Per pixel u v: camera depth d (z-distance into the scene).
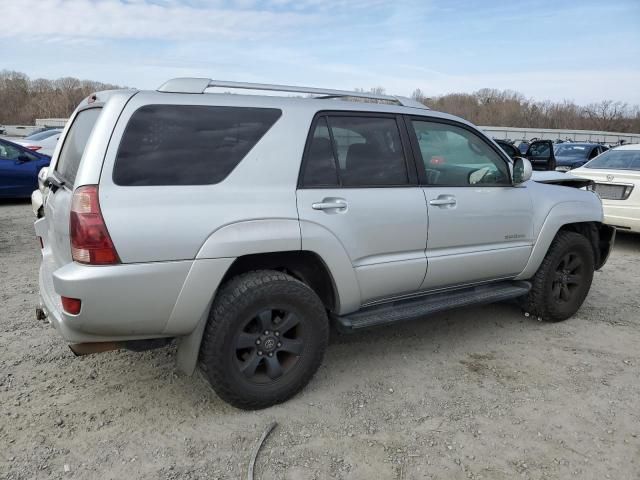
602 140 53.25
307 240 3.01
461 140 3.89
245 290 2.86
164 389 3.29
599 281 5.97
